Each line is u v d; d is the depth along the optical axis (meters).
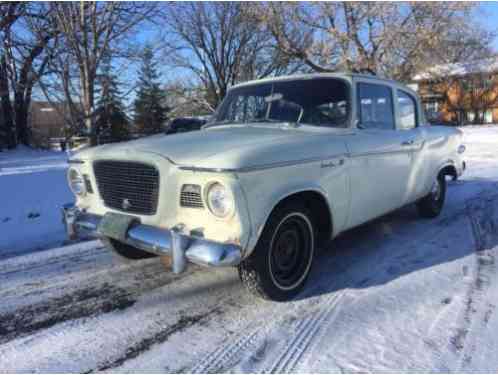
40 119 31.73
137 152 2.94
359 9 16.91
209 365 2.37
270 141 3.00
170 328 2.79
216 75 29.38
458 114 38.53
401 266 3.83
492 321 2.79
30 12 11.39
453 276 3.57
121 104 22.91
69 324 2.85
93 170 3.30
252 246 2.67
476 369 2.29
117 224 2.99
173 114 36.31
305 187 2.99
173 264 2.64
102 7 9.90
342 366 2.32
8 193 6.48
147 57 15.49
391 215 5.75
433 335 2.62
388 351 2.46
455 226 5.17
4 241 4.62
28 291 3.37
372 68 17.52
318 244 3.51
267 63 27.94
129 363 2.40
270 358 2.42
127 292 3.37
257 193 2.65
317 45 18.66
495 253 4.16
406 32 16.78
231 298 3.23
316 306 3.06
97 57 10.09
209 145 2.94
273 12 18.52
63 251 4.34
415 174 4.64
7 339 2.66
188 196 2.71
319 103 3.75
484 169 10.07
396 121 4.32
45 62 12.23
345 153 3.39
